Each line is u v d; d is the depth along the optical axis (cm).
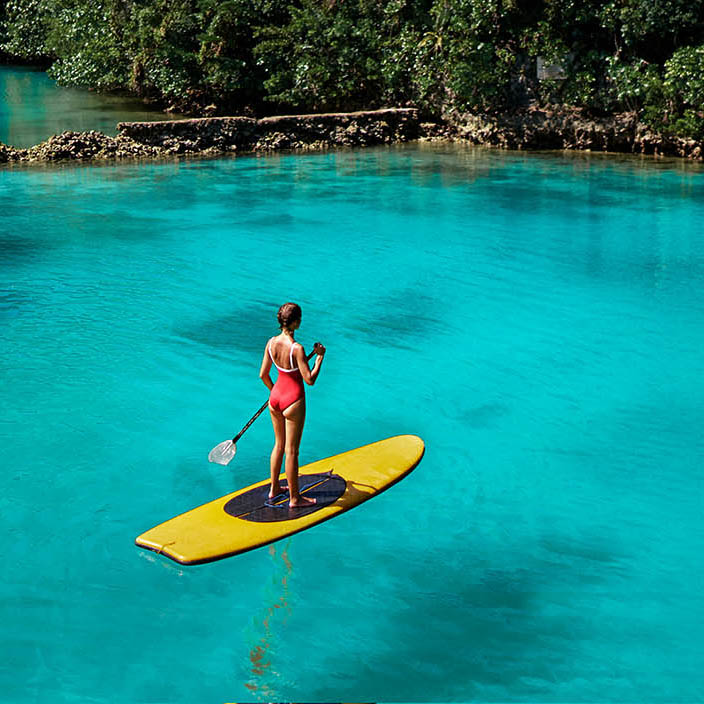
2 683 500
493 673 516
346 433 852
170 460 787
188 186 2031
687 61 2253
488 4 2512
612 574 621
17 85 3831
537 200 1883
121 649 533
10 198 1895
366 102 2892
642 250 1505
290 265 1434
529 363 1037
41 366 1002
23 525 672
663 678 511
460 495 732
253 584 601
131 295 1273
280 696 495
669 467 788
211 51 2895
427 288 1319
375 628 557
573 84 2480
